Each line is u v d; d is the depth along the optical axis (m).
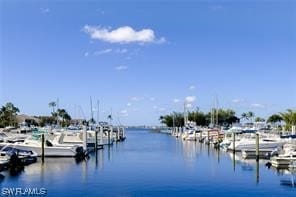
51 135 71.06
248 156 67.38
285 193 37.72
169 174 48.38
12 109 167.12
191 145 101.94
